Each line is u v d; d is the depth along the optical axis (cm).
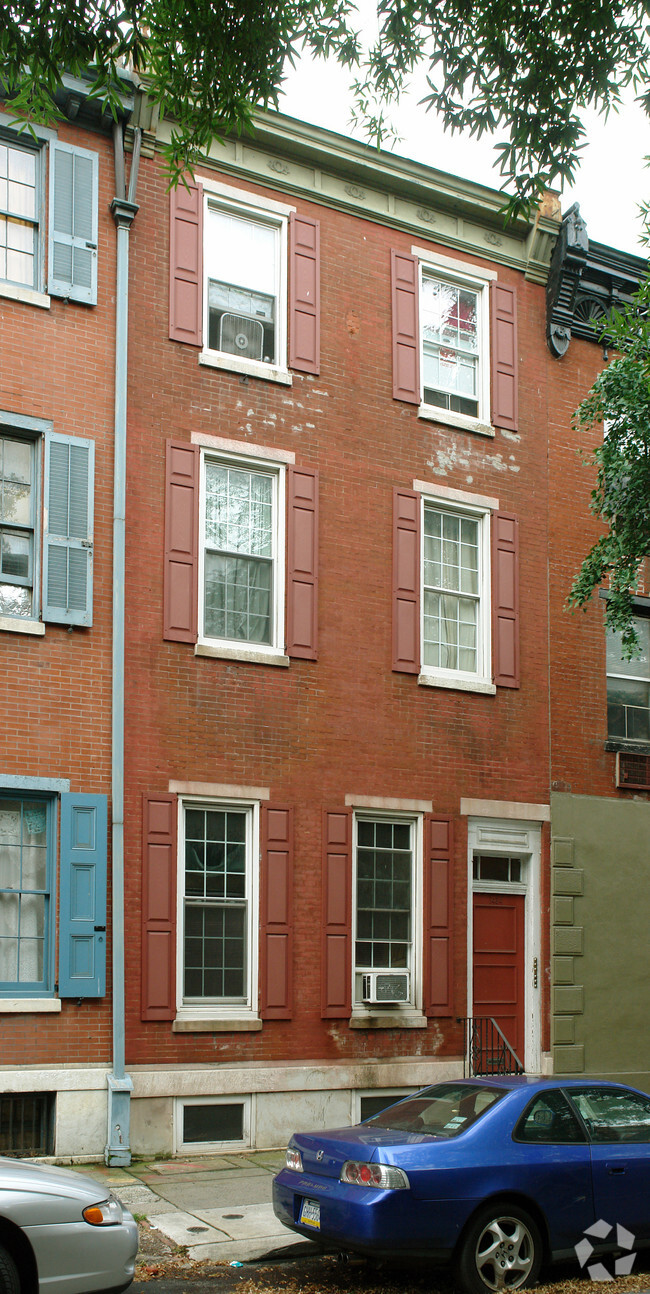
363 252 1653
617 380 1530
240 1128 1369
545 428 1798
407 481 1638
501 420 1750
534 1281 845
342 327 1612
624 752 1791
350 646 1548
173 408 1455
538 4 992
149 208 1478
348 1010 1469
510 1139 861
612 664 1839
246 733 1446
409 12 1027
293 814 1463
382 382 1636
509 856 1680
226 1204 1096
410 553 1622
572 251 1797
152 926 1341
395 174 1662
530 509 1764
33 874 1298
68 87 1402
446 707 1628
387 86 1107
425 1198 808
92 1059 1276
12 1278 694
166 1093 1314
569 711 1755
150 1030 1323
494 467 1733
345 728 1526
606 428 1856
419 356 1678
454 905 1591
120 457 1390
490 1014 1616
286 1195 876
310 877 1469
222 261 1548
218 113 1098
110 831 1330
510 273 1806
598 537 1822
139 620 1391
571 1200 863
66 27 975
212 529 1486
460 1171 826
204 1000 1388
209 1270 916
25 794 1300
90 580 1354
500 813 1652
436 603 1672
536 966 1662
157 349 1455
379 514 1603
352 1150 837
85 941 1288
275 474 1538
